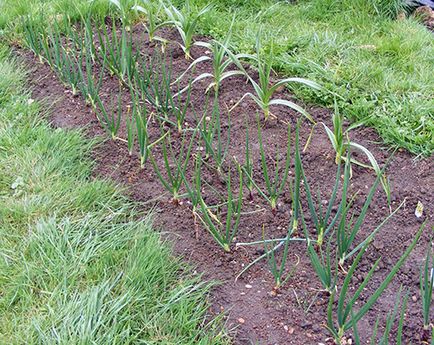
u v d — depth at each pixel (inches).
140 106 156.6
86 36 170.9
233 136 146.8
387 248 118.9
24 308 106.3
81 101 160.9
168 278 111.5
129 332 101.4
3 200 130.3
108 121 143.1
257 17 197.0
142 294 107.0
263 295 109.3
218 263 115.5
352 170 137.6
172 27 189.8
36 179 134.8
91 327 101.0
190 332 101.9
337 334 99.1
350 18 196.4
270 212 125.9
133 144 145.2
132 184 134.7
